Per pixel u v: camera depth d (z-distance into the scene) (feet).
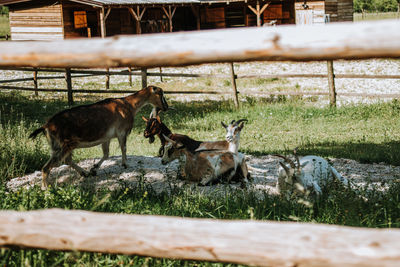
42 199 15.93
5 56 8.04
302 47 6.82
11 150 27.68
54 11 97.86
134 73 51.21
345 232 7.10
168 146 26.43
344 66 81.35
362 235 6.98
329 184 20.02
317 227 7.31
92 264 11.41
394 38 6.31
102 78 77.77
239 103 50.21
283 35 6.94
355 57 7.70
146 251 7.86
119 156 29.17
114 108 25.13
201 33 7.40
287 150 31.73
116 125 25.21
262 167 27.78
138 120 45.34
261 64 88.33
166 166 27.09
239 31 7.25
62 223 8.16
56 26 98.48
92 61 7.72
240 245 7.40
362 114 42.37
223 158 23.04
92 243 7.98
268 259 7.24
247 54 7.09
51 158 22.72
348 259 6.82
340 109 44.01
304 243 7.11
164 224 7.90
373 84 64.90
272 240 7.28
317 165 21.18
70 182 24.07
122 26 109.70
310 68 80.28
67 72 51.72
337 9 110.42
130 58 7.55
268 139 35.78
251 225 7.57
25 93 61.41
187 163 23.72
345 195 17.15
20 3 100.73
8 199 15.74
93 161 27.94
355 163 27.99
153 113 28.76
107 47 7.63
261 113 44.09
